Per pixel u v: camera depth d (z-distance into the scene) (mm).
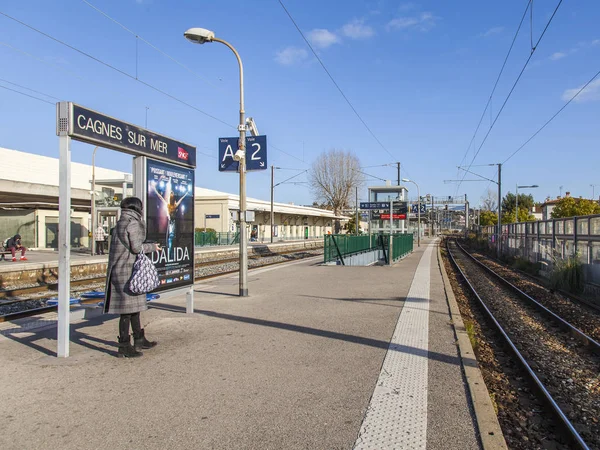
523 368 6434
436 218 104438
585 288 14383
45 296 12578
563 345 8234
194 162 8789
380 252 31453
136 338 6238
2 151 30000
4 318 8852
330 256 21422
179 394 4695
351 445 3656
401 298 11102
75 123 5766
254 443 3680
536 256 23250
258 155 11633
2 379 5121
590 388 5879
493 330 9273
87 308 6648
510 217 67875
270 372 5383
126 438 3754
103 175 39188
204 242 41594
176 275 8305
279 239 62000
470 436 3820
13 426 3965
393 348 6465
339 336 7137
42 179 33125
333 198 72000
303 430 3906
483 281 19016
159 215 7719
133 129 6906
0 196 27297
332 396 4660
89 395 4664
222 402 4492
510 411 4973
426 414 4246
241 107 11477
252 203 52781
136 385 4945
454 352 6293
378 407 4391
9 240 21172
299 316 8695
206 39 10719
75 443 3670
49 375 5258
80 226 35344
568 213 46656
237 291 12211
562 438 4359
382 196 47906
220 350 6297
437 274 17453
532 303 12633
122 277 5895
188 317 8539
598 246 13758
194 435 3809
